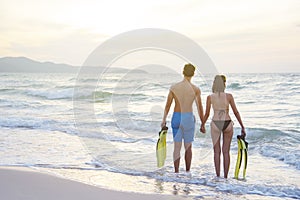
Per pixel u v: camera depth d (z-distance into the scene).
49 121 9.45
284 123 9.27
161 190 3.56
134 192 3.26
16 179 3.25
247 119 10.11
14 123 9.23
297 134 7.41
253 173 4.47
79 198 2.85
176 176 4.19
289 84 20.05
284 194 3.58
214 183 3.93
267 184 3.93
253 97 15.65
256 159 5.41
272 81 21.62
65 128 8.22
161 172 4.34
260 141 6.95
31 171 3.64
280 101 14.12
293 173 4.48
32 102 15.66
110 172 4.25
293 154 5.55
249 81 21.92
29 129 8.24
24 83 28.25
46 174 3.55
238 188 3.75
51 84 26.48
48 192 2.92
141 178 4.04
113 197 2.99
